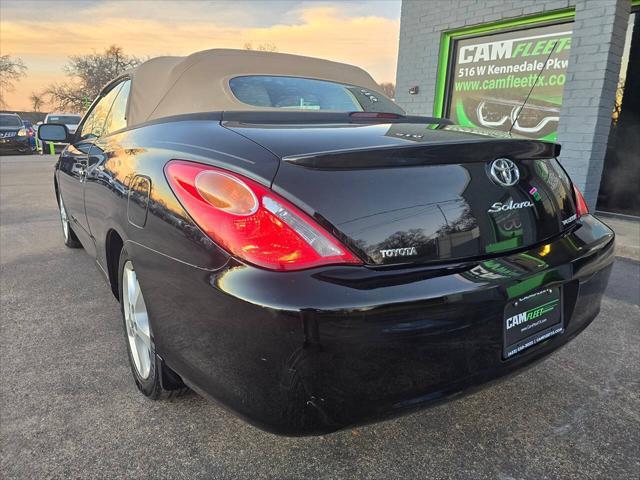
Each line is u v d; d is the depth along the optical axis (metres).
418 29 7.77
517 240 1.75
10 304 3.32
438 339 1.47
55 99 48.94
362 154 1.50
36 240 5.10
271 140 1.65
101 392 2.28
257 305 1.36
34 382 2.36
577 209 2.11
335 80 3.03
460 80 7.58
